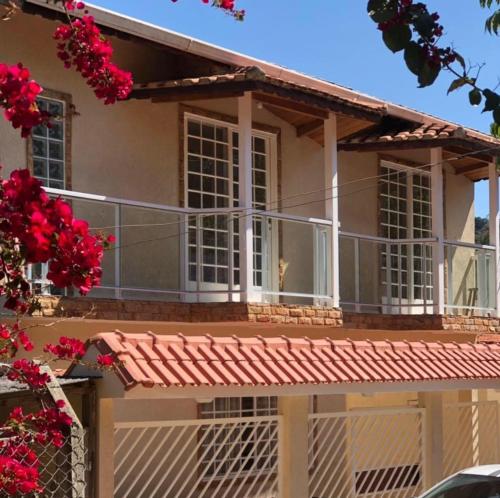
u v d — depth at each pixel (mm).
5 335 5789
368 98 14578
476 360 12086
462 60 5594
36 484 5348
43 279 10484
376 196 16391
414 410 11766
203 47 12352
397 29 5500
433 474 11766
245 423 11266
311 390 10047
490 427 13898
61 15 10906
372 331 14797
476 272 16547
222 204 13773
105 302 11211
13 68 4941
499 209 16062
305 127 14875
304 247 14914
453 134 14422
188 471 12266
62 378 8430
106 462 8453
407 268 15617
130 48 12836
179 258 12680
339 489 12703
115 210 11539
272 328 13070
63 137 11859
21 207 4547
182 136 13258
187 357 9227
